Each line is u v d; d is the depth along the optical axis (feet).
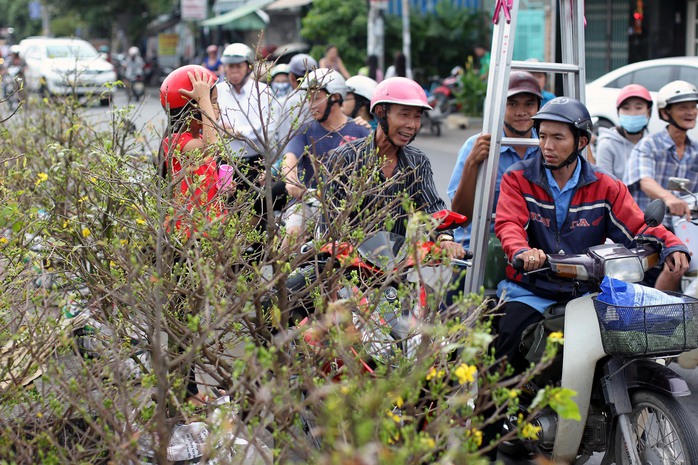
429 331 9.92
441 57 94.58
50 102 23.36
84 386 11.02
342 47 86.28
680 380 13.25
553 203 15.05
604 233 15.30
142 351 13.41
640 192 22.86
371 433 8.45
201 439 11.91
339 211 12.61
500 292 15.61
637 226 14.88
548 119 14.43
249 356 9.03
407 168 16.11
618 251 13.88
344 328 10.93
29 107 23.16
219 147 13.29
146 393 11.01
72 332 13.16
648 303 13.33
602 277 13.67
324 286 12.52
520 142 17.21
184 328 12.00
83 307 12.82
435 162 53.98
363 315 11.23
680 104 21.95
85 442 11.44
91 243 14.20
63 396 11.16
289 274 11.80
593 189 15.08
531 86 17.70
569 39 17.43
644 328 13.00
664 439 13.65
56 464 10.27
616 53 72.69
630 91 24.79
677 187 19.61
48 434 10.39
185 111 15.75
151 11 158.71
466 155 17.93
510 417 15.16
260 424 10.07
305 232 12.76
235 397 11.44
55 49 89.15
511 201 15.05
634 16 70.95
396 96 15.43
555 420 14.05
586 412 13.61
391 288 13.69
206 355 11.73
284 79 35.17
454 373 9.91
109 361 11.99
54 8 179.93
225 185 14.17
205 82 15.83
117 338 12.32
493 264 16.67
